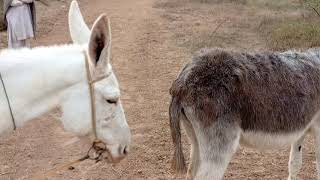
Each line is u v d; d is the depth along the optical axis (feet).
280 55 19.31
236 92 17.51
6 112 12.64
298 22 54.19
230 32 54.13
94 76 12.89
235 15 64.75
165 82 38.04
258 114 17.88
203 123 17.52
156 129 29.30
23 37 37.96
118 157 13.89
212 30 55.42
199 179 17.75
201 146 17.79
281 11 65.92
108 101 13.17
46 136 28.04
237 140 17.83
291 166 21.72
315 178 23.67
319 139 20.06
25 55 12.98
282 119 18.33
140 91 35.94
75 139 17.89
